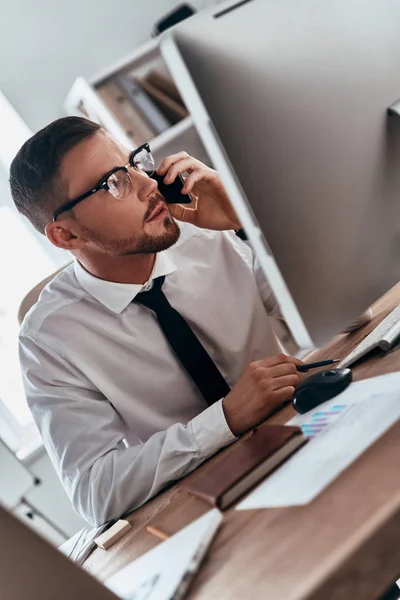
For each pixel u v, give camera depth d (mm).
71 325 1411
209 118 687
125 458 1147
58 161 1257
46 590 566
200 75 683
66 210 1296
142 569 716
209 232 1595
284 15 747
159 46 691
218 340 1527
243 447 843
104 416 1316
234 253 1598
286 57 735
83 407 1316
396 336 939
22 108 2771
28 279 2938
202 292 1529
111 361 1408
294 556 561
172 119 2643
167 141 2602
